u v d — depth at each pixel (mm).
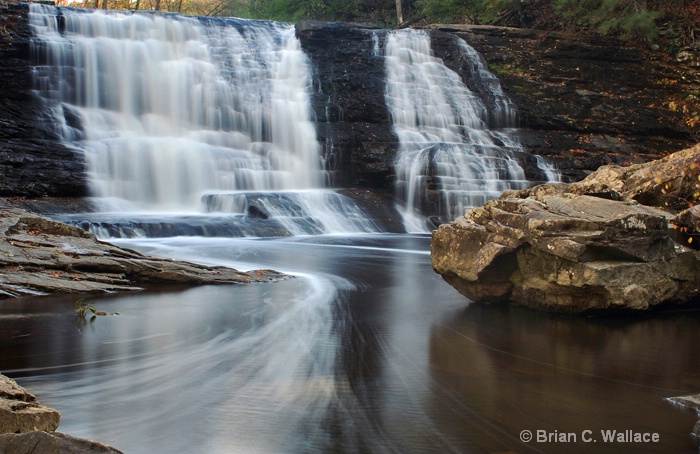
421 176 27516
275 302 11273
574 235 9414
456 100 33406
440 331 9180
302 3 46438
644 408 6168
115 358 7738
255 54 32281
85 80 28031
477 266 10609
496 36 36719
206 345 8352
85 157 24453
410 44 34750
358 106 31500
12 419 4727
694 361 7676
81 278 12289
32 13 28234
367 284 13312
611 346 8359
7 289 11195
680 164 12492
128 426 5664
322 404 6219
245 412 6012
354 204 26188
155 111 29266
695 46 36312
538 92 34844
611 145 33281
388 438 5449
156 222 20125
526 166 29312
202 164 26219
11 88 26500
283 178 28125
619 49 36531
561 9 37188
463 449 5242
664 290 9742
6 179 22781
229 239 20250
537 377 7078
